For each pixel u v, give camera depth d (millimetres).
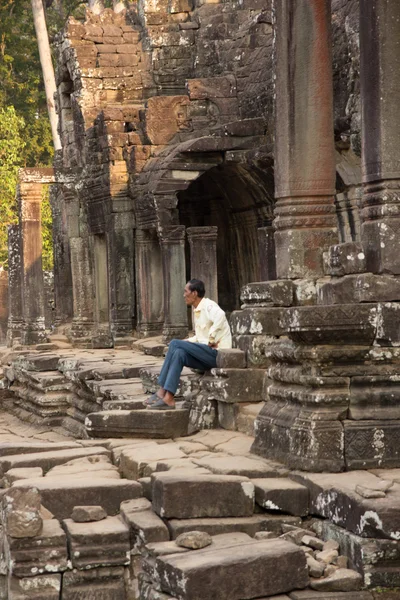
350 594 7410
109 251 24562
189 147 20734
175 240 21266
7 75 50031
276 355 9664
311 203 10258
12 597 8117
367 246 9367
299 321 8883
